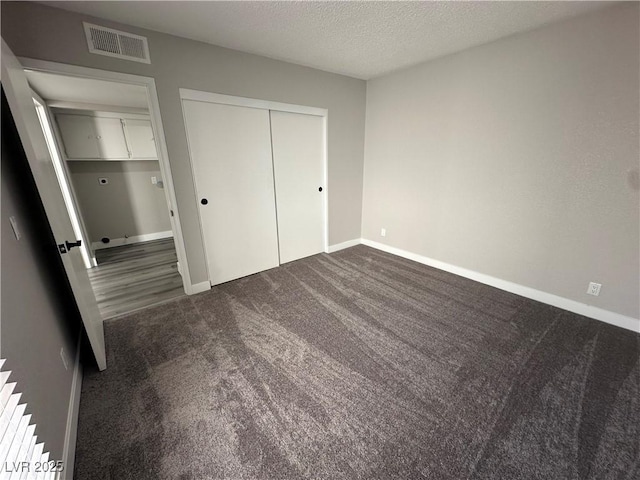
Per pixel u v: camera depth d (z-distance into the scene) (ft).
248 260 10.42
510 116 8.09
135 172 14.67
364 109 12.34
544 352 6.27
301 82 10.05
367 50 8.56
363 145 12.84
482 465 4.01
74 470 3.95
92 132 12.43
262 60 8.98
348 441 4.36
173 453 4.19
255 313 7.97
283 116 10.07
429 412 4.86
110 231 14.42
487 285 9.57
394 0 5.84
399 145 11.35
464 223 9.87
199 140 8.39
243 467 4.00
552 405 4.95
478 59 8.39
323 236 12.84
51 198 4.74
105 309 8.31
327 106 11.02
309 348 6.50
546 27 7.02
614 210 6.78
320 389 5.35
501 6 6.12
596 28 6.35
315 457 4.13
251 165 9.69
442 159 10.02
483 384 5.44
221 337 6.91
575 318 7.55
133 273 11.05
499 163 8.58
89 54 6.31
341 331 7.12
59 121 11.70
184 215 8.55
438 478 3.85
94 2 5.65
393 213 12.35
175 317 7.80
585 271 7.47
